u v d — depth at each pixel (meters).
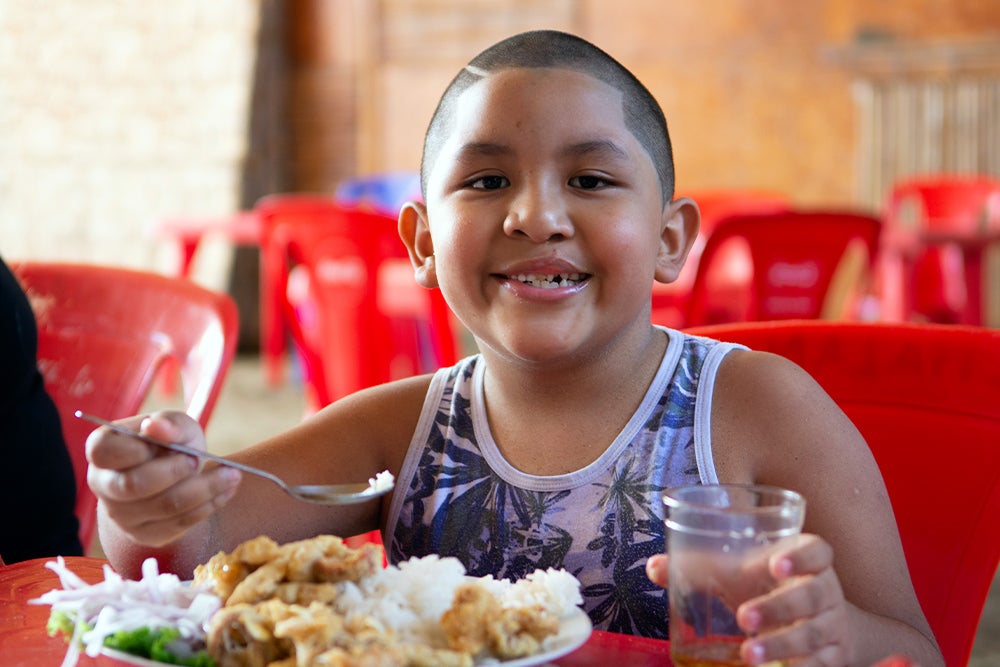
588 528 1.07
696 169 6.92
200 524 1.02
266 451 1.14
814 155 6.69
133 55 7.24
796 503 0.74
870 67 6.51
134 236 7.18
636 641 0.84
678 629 0.72
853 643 0.86
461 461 1.14
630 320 1.04
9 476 1.49
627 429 1.09
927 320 4.66
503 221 1.00
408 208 1.23
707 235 3.20
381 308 3.63
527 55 1.03
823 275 3.33
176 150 7.16
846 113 6.61
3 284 1.50
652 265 1.05
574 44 1.05
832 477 1.04
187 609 0.78
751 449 1.07
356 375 3.66
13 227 7.37
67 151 7.30
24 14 7.39
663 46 6.91
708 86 6.85
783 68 6.71
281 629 0.68
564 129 1.00
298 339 3.74
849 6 6.55
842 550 1.02
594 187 1.01
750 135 6.80
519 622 0.75
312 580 0.77
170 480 0.81
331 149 7.54
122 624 0.75
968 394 1.19
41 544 1.52
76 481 1.67
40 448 1.51
